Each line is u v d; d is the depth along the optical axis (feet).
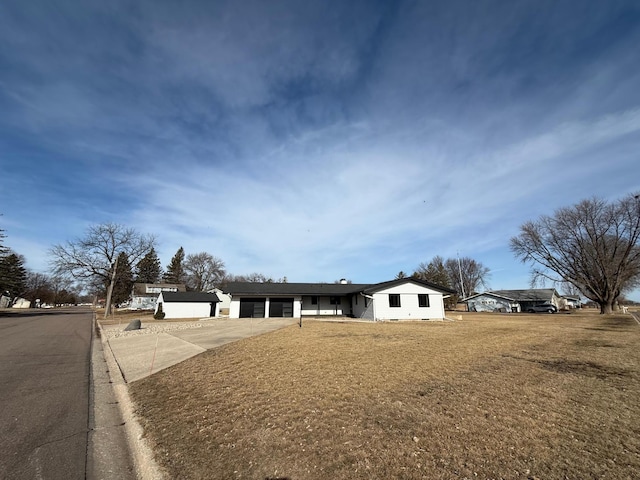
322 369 24.68
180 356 33.06
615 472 10.27
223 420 15.39
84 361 33.19
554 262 126.82
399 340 39.83
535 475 10.17
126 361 32.71
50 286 308.81
